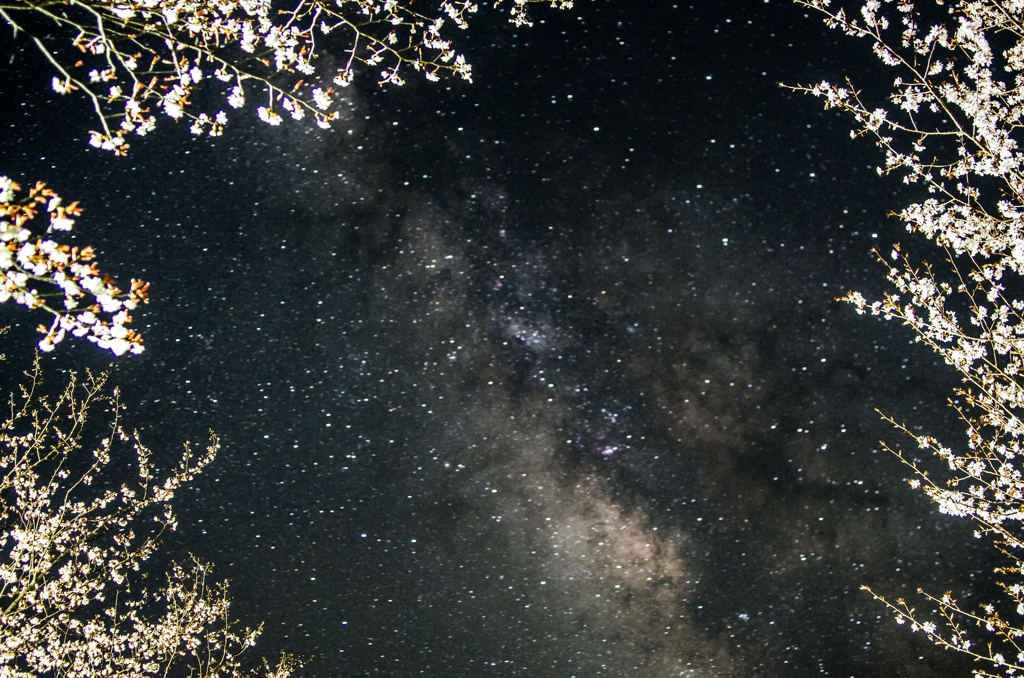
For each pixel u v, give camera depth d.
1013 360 4.34
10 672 5.07
